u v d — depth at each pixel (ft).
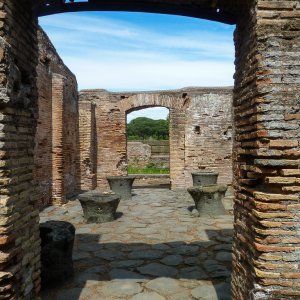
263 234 9.90
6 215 9.96
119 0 13.65
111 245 22.17
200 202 30.40
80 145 45.47
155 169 71.82
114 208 28.94
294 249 9.80
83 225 27.37
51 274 16.03
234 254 12.80
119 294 15.37
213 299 14.79
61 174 35.09
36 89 13.66
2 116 10.12
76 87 44.52
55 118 34.86
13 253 10.32
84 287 16.10
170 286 16.11
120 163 49.14
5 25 10.36
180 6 13.76
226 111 48.14
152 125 108.68
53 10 13.96
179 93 48.06
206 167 47.98
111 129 49.06
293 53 10.10
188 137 47.83
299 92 9.99
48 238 16.34
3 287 9.93
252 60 10.74
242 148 12.09
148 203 37.24
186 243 22.45
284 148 9.92
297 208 9.91
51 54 34.68
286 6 10.20
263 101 10.03
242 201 11.84
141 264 18.85
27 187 12.00
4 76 10.05
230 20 13.84
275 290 9.78
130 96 48.83
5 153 10.15
